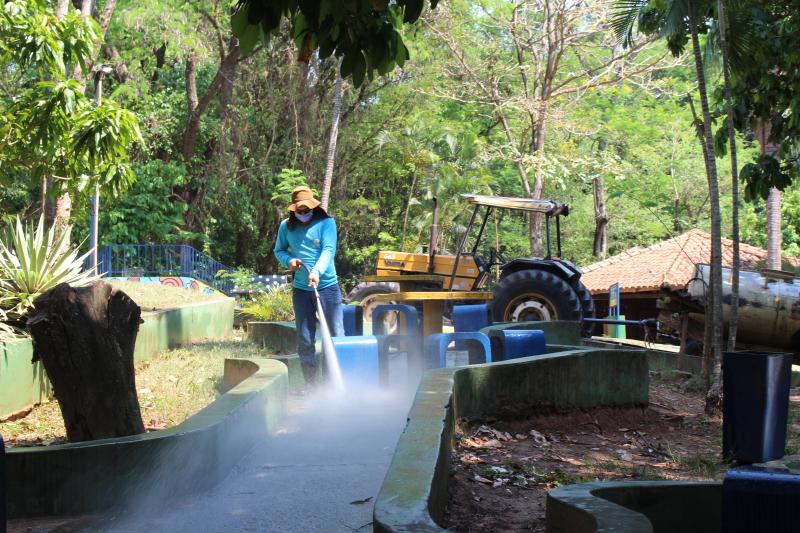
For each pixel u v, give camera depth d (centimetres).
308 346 832
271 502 468
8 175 1139
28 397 806
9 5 1014
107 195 1121
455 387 631
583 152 3170
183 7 2930
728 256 2644
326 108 3538
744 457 612
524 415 733
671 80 3031
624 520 293
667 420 856
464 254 1728
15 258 998
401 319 1062
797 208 3416
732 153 895
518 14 3238
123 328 550
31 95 1030
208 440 501
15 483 451
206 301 1647
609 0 2819
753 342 1611
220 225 3741
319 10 366
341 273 4097
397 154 3878
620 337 1980
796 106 1113
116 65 3120
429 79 3503
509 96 3506
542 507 470
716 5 1005
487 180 3669
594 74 3369
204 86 3659
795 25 1064
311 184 3575
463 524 428
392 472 351
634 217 3941
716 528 386
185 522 437
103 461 459
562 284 1527
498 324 1277
